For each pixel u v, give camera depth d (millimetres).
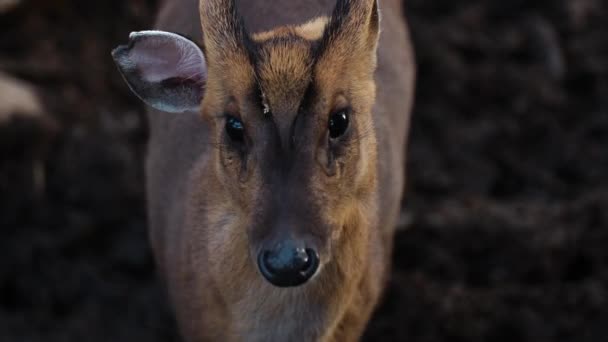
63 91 13797
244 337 8977
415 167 13727
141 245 12875
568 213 12727
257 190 7863
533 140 14164
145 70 8812
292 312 8797
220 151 8328
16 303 12555
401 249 12648
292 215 7715
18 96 13109
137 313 12445
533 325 11977
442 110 14289
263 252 7715
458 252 12617
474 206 13008
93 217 13008
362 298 9273
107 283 12641
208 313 9227
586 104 14555
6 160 13016
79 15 14344
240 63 8039
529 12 15234
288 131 7828
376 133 9578
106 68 14227
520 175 13875
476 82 14484
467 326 11992
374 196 8828
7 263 12641
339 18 8109
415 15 14961
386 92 10164
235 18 8234
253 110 7922
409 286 12188
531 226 12594
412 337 12000
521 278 12438
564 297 12102
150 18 14609
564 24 15125
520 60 14914
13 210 12914
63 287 12570
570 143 14094
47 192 13117
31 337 12164
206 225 9055
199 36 10031
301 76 7828
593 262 12453
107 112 13859
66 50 14141
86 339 12219
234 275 8812
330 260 8633
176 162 9867
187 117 9938
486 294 12172
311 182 7820
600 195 12852
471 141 14023
